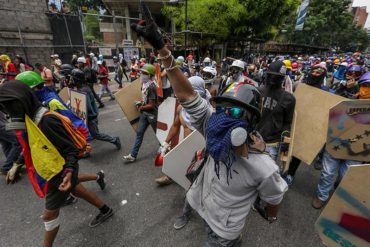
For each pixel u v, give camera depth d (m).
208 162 1.36
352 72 3.56
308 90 2.80
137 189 3.08
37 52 10.18
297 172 3.58
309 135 2.73
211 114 1.26
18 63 7.99
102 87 8.29
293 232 2.38
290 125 2.48
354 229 1.56
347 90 3.64
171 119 3.15
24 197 2.90
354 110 2.04
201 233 2.34
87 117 3.82
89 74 6.91
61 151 1.77
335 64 12.90
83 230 2.38
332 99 2.56
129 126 5.63
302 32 34.44
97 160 3.88
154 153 4.14
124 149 4.31
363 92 2.56
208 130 1.11
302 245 2.23
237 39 15.58
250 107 1.03
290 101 2.36
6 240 2.26
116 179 3.31
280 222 2.52
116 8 19.94
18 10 9.01
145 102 3.56
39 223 2.48
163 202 2.82
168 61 1.13
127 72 13.73
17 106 1.59
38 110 1.68
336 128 2.15
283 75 2.32
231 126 1.01
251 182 1.18
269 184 1.17
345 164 2.46
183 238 2.28
